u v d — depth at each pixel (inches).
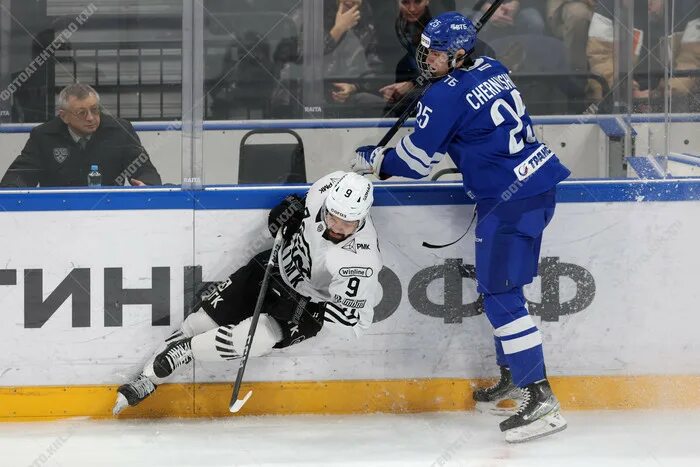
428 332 468.8
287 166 549.0
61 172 488.7
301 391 467.2
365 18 563.2
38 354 454.3
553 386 474.0
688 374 477.7
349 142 575.2
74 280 452.8
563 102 568.4
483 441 430.0
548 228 468.8
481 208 431.2
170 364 437.7
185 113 451.8
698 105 561.0
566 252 470.0
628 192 468.8
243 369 426.3
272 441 429.4
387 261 465.1
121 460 404.5
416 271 466.0
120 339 457.1
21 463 401.4
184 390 462.6
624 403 476.7
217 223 457.1
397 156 431.5
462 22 423.8
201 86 452.1
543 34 564.1
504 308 426.9
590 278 471.5
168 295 457.4
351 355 466.9
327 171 577.6
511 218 422.9
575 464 400.8
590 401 475.8
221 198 456.1
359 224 419.5
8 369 453.7
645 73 541.6
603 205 469.1
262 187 457.1
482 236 429.4
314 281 438.6
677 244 472.4
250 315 452.8
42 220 449.1
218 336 436.8
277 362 465.4
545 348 473.1
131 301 455.8
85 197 450.0
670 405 477.7
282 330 439.8
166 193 453.7
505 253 424.8
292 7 565.0
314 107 573.3
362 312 425.7
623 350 474.9
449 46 421.1
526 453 414.6
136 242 454.0
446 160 556.7
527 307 470.6
